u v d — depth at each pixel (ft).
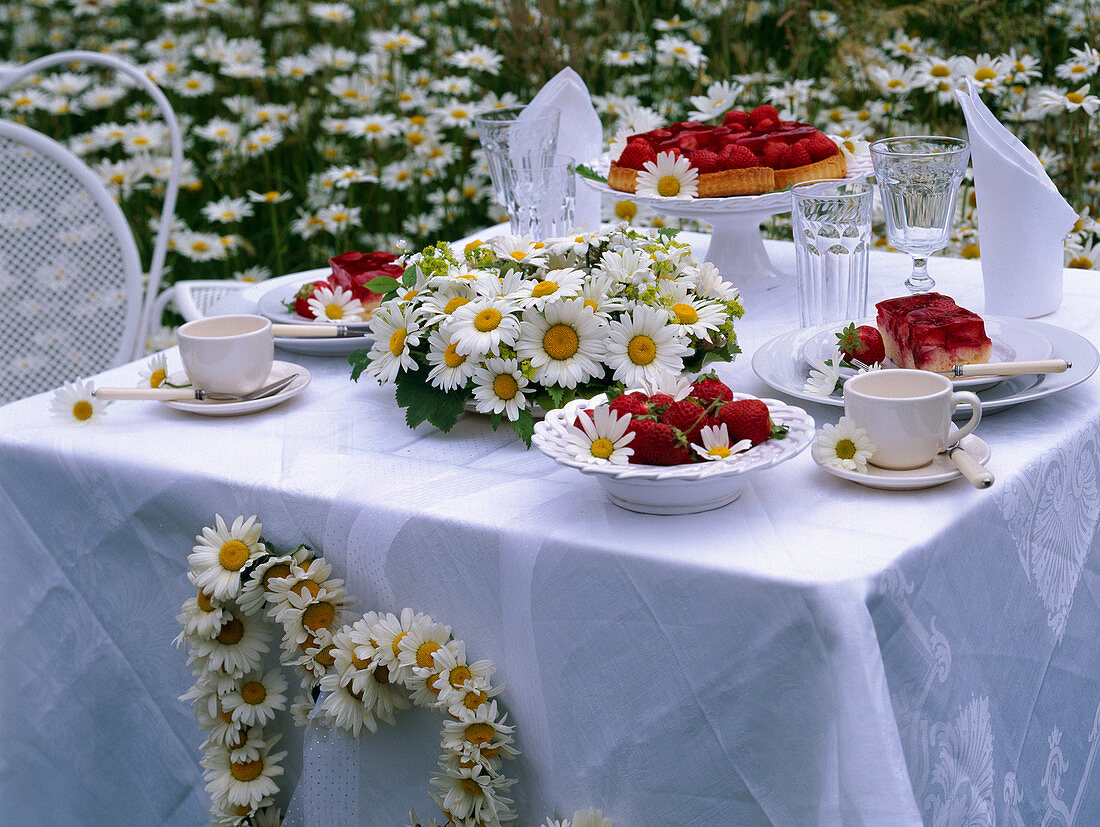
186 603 3.43
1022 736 3.26
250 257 10.99
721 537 2.80
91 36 13.10
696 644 2.76
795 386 3.55
